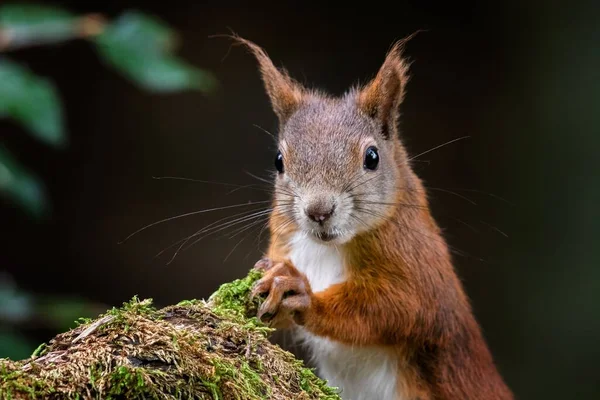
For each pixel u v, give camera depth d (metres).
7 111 7.19
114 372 3.85
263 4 14.26
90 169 14.23
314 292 7.06
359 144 6.70
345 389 7.54
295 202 6.52
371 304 6.77
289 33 14.33
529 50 14.05
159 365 3.98
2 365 3.81
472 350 7.64
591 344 13.43
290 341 7.93
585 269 13.72
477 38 14.23
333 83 14.30
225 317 4.64
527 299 13.88
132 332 4.10
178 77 7.46
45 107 7.28
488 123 14.23
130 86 14.25
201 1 14.13
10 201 13.92
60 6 13.17
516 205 14.08
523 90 14.10
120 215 14.30
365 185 6.61
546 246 13.95
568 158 13.92
